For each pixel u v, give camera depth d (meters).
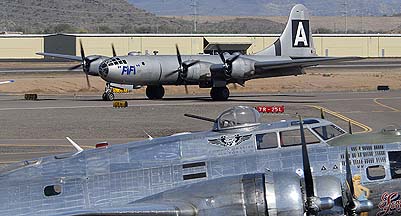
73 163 44.16
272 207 36.88
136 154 44.53
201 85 163.88
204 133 46.19
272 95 179.62
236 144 45.19
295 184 37.22
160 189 43.53
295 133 45.41
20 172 43.84
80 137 98.88
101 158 44.31
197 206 37.94
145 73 156.12
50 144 92.38
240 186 37.66
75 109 136.38
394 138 44.44
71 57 178.12
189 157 44.66
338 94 180.25
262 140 45.22
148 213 37.25
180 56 162.50
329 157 43.62
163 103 149.88
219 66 159.50
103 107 140.25
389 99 159.00
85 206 43.12
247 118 46.22
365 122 114.94
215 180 39.03
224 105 143.62
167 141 45.31
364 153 43.56
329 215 38.84
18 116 124.38
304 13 185.62
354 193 41.59
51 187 43.28
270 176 37.62
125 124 111.94
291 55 182.75
